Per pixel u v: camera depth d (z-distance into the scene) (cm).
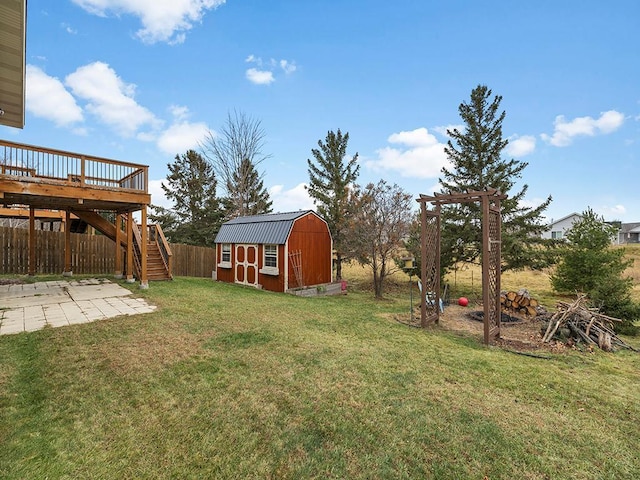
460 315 808
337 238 1520
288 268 1139
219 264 1394
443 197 619
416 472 221
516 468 229
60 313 592
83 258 1194
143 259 873
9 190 666
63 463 220
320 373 379
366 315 757
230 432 259
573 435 273
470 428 275
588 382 396
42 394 307
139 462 223
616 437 274
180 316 602
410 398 326
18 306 641
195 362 394
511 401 331
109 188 801
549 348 542
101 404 294
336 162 1560
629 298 743
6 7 363
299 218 1193
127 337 471
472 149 1188
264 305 788
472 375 397
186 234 1905
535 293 1286
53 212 1238
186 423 269
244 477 213
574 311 632
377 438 257
